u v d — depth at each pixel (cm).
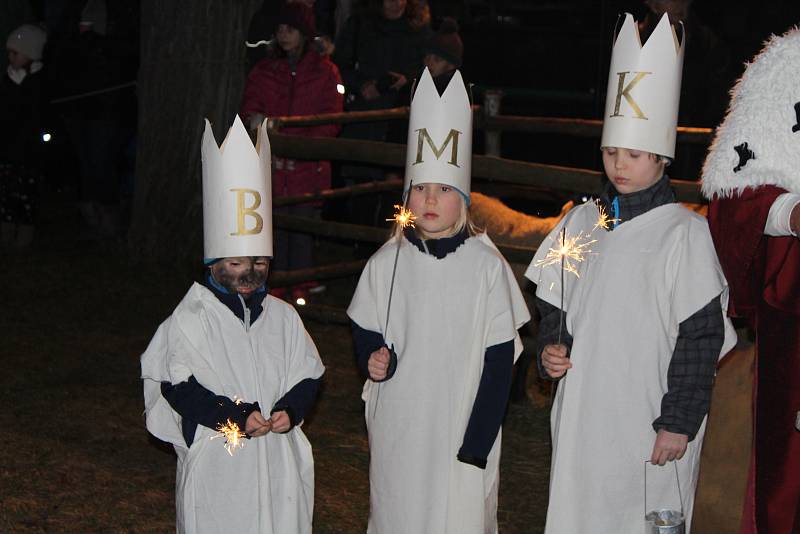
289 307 390
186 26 930
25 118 955
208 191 373
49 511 484
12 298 834
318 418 616
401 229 398
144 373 369
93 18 964
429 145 388
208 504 366
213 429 359
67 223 1093
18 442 561
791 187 339
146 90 950
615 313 366
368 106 877
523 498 520
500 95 719
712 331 357
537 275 392
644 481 365
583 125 690
